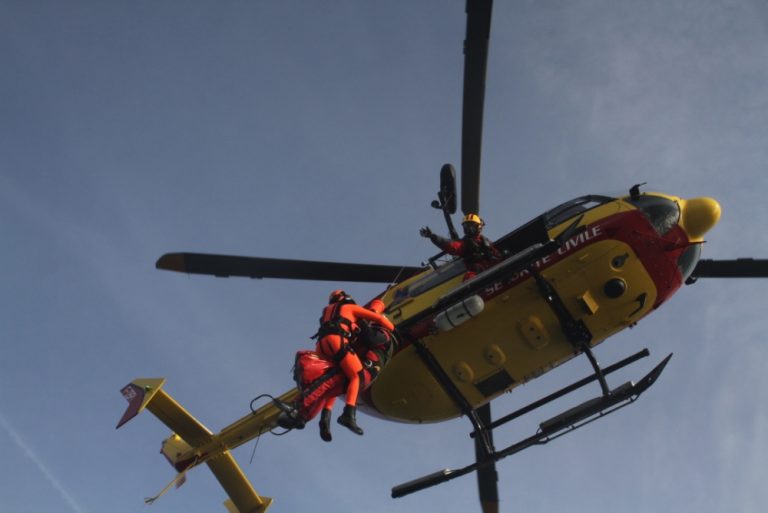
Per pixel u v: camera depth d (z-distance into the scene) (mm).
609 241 8766
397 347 9359
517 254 8422
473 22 8492
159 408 12336
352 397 7648
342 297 8305
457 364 9344
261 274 10062
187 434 12469
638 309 9000
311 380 7762
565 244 8844
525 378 9562
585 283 8812
